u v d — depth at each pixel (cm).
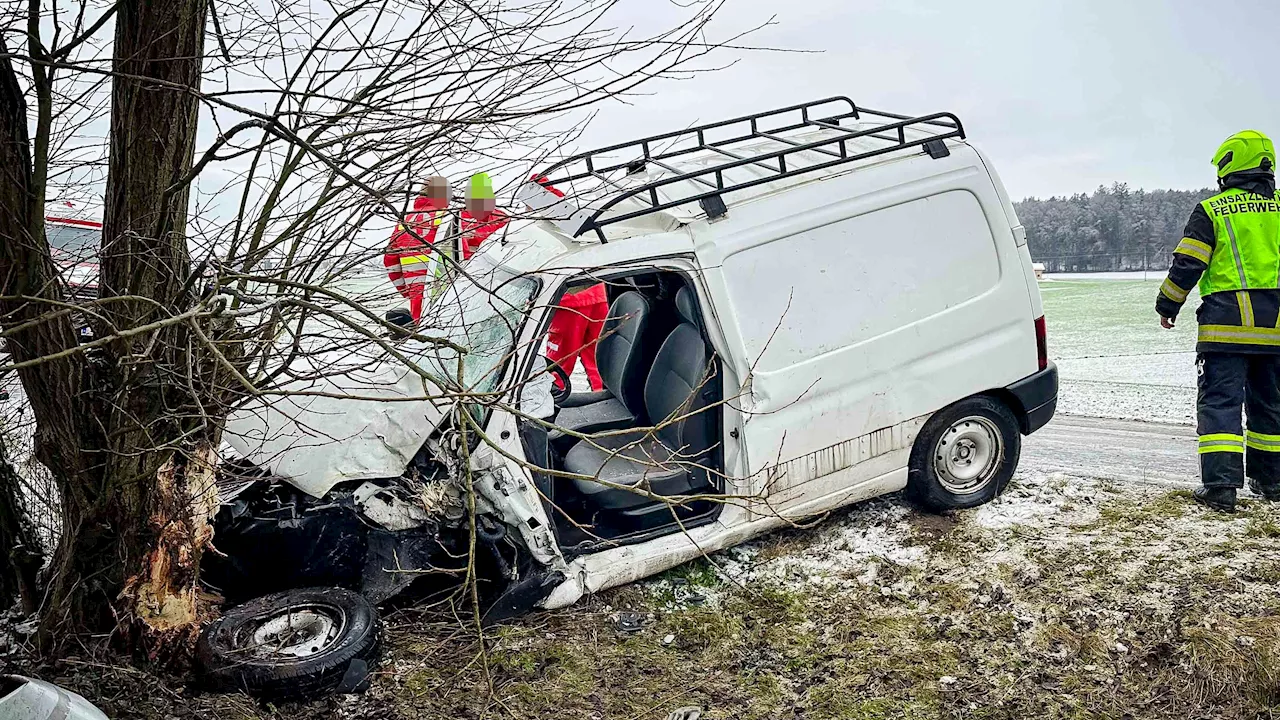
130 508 352
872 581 433
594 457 459
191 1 320
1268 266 468
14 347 323
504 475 391
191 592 365
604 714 345
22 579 410
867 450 459
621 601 423
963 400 480
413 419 399
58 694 262
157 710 335
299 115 305
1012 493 515
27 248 313
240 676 340
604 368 542
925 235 464
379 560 393
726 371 432
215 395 342
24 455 409
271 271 338
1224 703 327
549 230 451
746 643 391
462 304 442
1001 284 477
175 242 337
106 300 267
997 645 374
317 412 412
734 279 430
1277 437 488
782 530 486
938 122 487
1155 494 511
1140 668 349
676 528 439
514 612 401
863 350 450
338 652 350
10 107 302
